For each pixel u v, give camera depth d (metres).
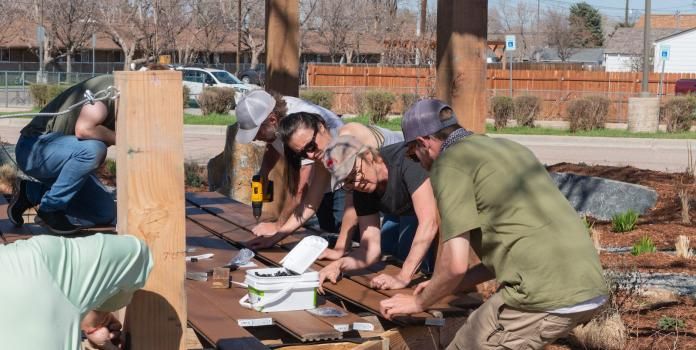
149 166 3.37
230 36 60.12
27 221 6.73
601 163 18.30
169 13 45.22
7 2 56.72
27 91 36.75
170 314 3.46
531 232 3.66
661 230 9.83
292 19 7.74
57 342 2.84
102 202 6.21
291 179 6.11
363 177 4.68
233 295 4.64
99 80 5.48
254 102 5.46
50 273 2.88
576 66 52.28
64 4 51.59
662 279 7.54
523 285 3.67
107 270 3.03
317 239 4.48
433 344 4.35
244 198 9.91
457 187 3.71
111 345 3.54
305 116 4.93
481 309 3.90
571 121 26.69
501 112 27.45
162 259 3.42
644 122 26.19
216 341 3.82
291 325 4.08
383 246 6.11
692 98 26.69
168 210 3.40
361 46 58.84
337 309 4.39
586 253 3.71
